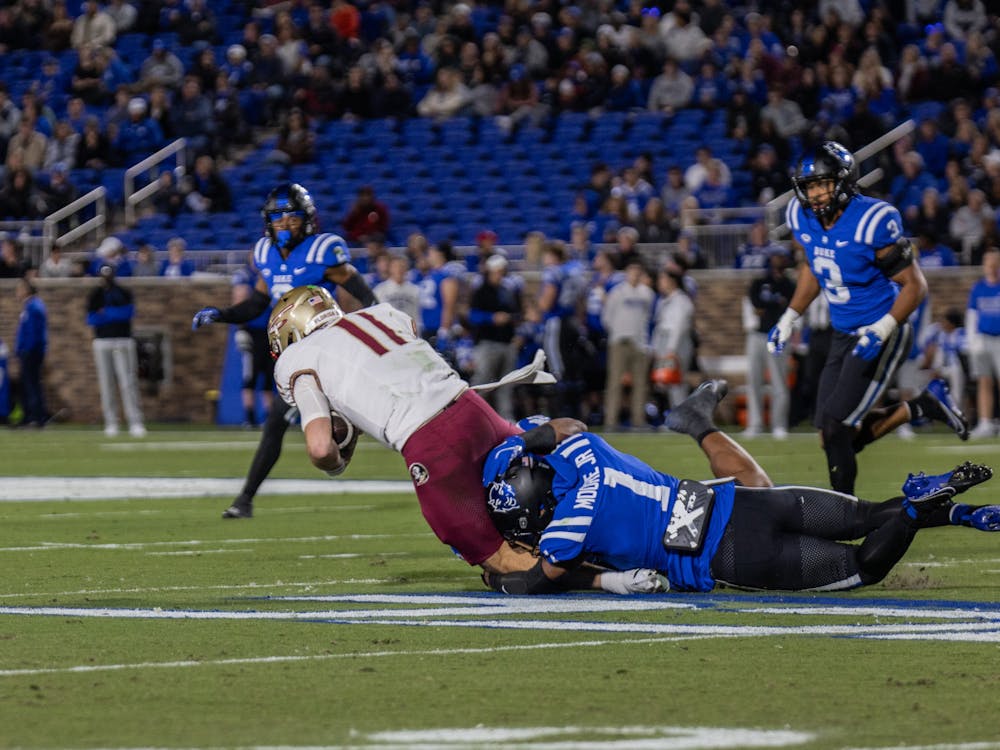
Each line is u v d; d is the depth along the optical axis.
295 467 64.62
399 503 47.78
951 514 25.20
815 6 110.56
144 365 93.25
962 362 84.31
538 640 21.83
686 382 86.50
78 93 121.81
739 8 111.88
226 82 118.31
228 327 102.62
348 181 110.88
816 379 78.75
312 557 33.59
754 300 79.81
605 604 25.39
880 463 59.94
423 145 112.81
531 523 26.09
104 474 60.84
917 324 79.50
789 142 101.25
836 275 33.41
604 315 85.75
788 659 20.19
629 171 98.50
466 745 15.23
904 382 79.88
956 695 17.78
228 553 34.50
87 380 106.06
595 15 115.00
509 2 116.31
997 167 94.50
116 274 104.31
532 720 16.48
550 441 25.98
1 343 105.81
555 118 110.88
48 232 110.31
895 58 107.88
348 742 15.44
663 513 25.95
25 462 67.81
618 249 90.94
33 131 117.69
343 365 26.33
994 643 21.38
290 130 113.56
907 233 92.38
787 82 105.56
